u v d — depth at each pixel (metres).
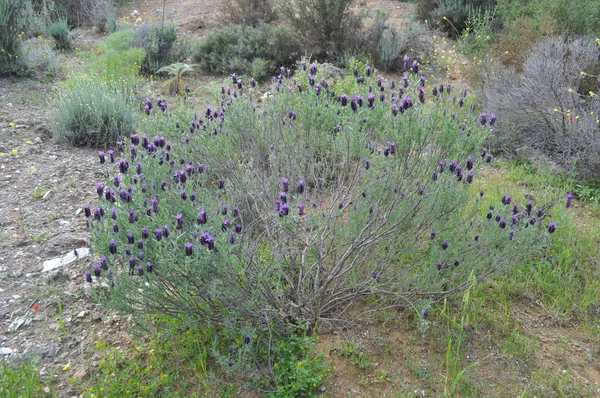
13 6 8.84
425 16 11.92
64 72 9.34
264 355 3.24
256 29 10.21
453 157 3.65
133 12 13.42
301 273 3.50
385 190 3.53
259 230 4.11
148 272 2.90
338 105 4.09
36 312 3.69
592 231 4.74
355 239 3.44
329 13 9.73
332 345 3.38
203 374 3.18
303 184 3.26
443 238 3.76
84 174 5.68
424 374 3.19
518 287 4.01
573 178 5.68
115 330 3.54
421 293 3.45
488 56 7.95
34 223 4.72
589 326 3.71
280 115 4.45
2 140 6.34
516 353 3.40
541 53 6.89
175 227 3.00
